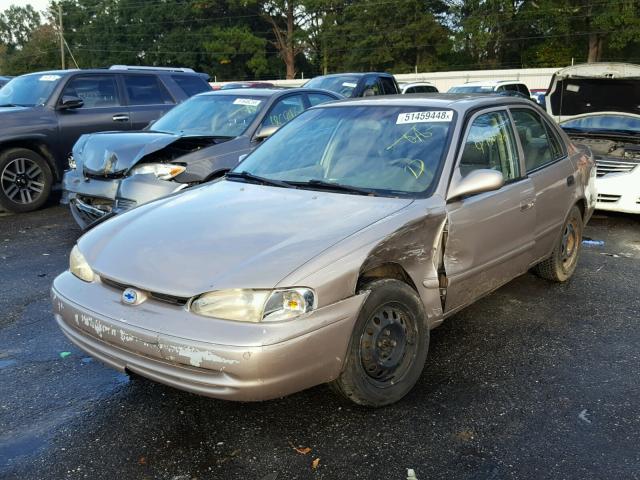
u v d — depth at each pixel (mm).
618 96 9281
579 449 2977
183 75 10375
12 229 7570
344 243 3035
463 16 57312
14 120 8328
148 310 2910
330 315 2879
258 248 3025
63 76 8992
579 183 5250
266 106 7148
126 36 72500
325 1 61312
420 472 2793
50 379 3676
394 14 57062
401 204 3480
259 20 67688
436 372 3768
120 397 3463
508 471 2805
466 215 3703
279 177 4098
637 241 7145
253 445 3000
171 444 3012
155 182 5961
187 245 3133
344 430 3123
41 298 5070
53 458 2900
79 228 7598
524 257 4488
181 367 2809
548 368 3836
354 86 12727
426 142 3932
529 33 56562
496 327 4488
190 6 69000
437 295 3549
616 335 4359
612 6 47750
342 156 4082
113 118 9211
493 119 4344
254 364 2674
